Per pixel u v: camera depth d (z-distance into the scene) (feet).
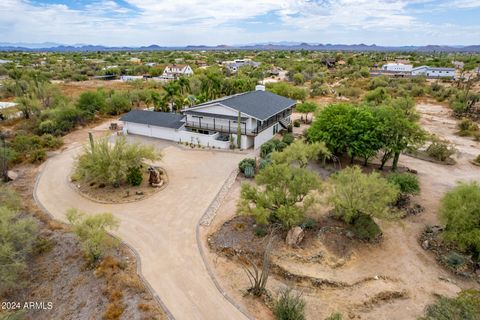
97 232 70.23
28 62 497.46
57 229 84.64
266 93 188.14
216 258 74.69
